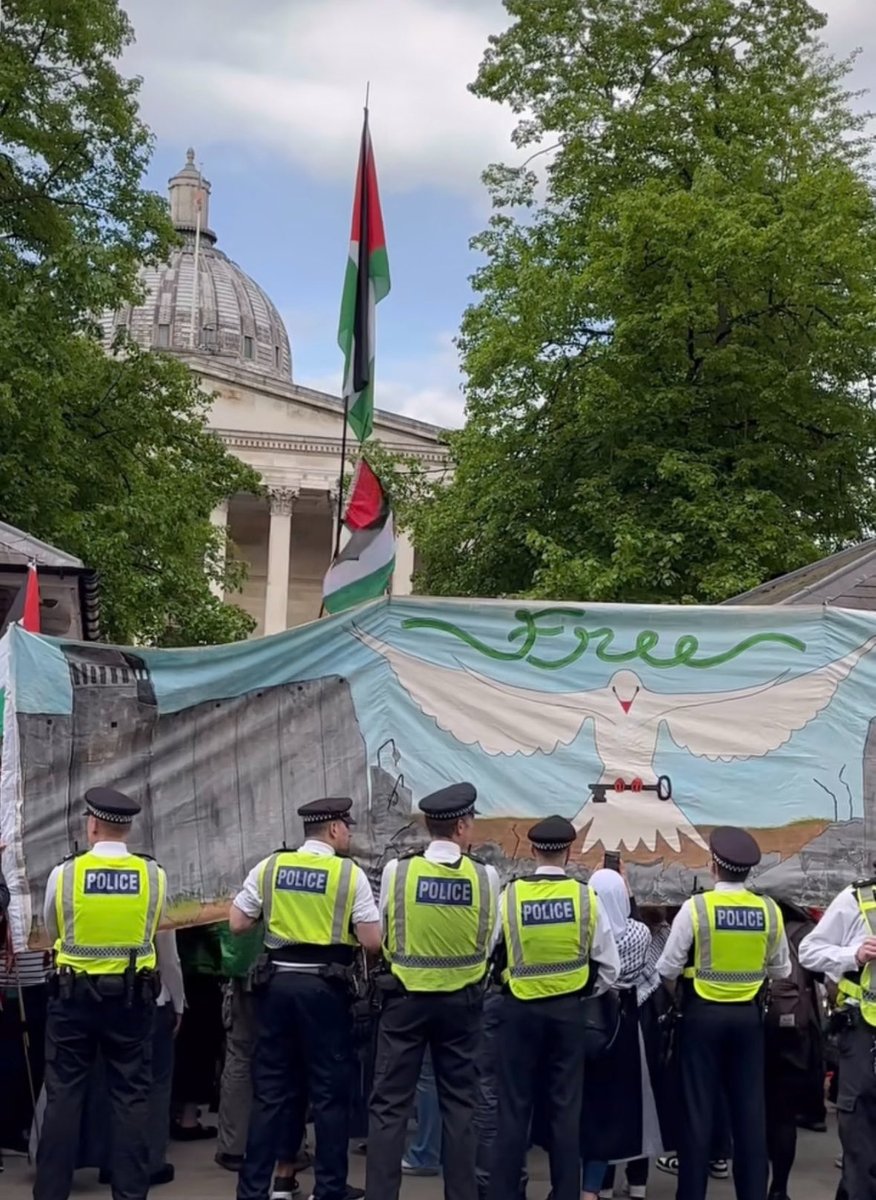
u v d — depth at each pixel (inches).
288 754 306.3
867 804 318.3
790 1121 288.5
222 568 1254.9
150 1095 287.0
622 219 870.4
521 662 318.3
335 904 267.3
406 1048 258.4
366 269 436.1
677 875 313.1
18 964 298.4
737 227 841.5
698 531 885.8
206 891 296.4
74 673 293.4
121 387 1074.7
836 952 259.0
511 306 970.7
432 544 1091.9
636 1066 288.4
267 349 3430.1
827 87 998.4
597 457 952.9
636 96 997.8
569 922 264.1
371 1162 254.8
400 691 314.0
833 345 904.3
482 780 313.1
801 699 321.1
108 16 987.3
